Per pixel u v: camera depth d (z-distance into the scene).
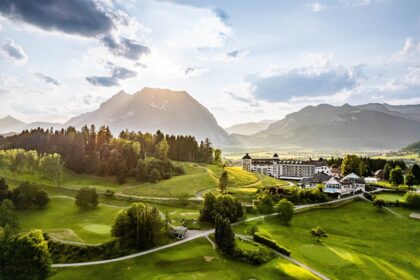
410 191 143.38
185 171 192.12
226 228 82.19
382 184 181.00
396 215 117.38
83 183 166.00
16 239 66.19
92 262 76.75
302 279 68.62
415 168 174.88
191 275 68.69
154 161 182.12
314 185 171.00
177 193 145.50
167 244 87.50
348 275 73.50
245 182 175.25
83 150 194.00
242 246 83.81
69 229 96.19
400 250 89.62
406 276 74.88
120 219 86.00
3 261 63.47
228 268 73.31
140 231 84.56
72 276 70.31
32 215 112.62
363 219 114.25
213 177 175.50
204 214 107.25
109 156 186.75
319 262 79.38
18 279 62.66
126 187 160.12
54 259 78.06
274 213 120.56
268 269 73.25
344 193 145.38
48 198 123.44
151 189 152.38
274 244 86.12
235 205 111.94
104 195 141.50
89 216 111.62
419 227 105.69
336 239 96.50
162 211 121.38
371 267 77.88
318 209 124.69
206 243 88.50
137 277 68.62
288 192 136.88
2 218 93.88
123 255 80.19
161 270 71.75
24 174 165.75
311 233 99.19
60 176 159.75
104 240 87.31
